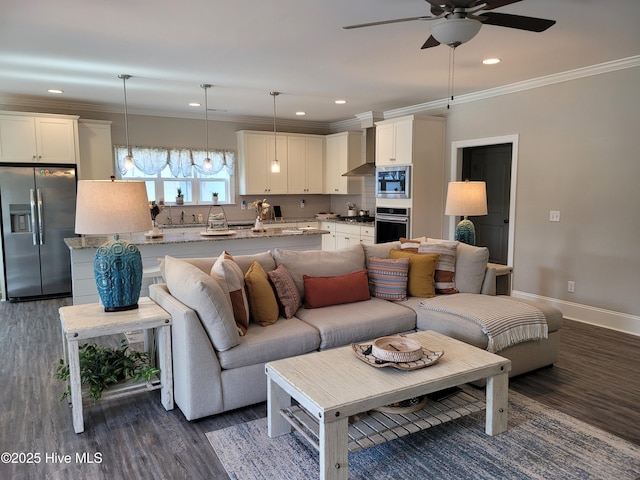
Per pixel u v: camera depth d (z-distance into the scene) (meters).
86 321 2.63
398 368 2.31
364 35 3.46
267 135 7.50
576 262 4.77
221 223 5.72
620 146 4.33
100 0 2.79
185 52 3.89
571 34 3.47
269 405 2.48
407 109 6.69
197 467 2.26
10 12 2.96
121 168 6.59
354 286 3.64
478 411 2.58
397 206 6.29
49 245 5.74
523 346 3.26
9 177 5.47
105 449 2.41
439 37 2.45
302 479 2.16
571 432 2.57
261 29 3.33
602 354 3.80
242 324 2.91
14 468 2.25
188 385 2.60
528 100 5.09
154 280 4.38
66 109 6.16
